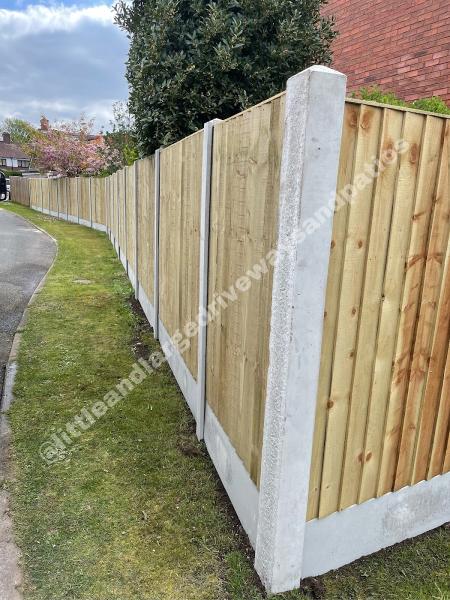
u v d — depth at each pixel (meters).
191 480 2.47
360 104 1.42
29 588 1.77
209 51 4.16
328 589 1.79
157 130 4.46
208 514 2.20
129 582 1.81
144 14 4.50
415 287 1.74
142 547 1.99
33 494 2.31
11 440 2.79
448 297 1.85
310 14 4.50
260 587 1.77
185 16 4.27
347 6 6.28
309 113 1.32
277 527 1.65
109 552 1.96
